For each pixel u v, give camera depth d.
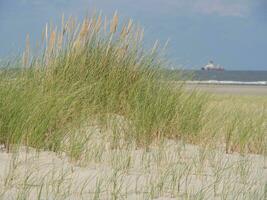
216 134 23.75
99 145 18.88
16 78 21.02
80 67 25.16
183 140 22.06
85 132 19.89
